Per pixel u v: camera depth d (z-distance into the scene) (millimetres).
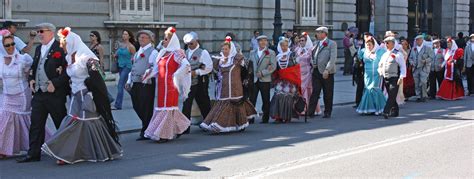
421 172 8133
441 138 10914
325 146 10125
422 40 17484
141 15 20359
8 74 8836
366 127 12375
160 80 10398
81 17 18656
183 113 11359
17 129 8977
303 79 13945
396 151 9641
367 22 34500
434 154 9375
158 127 10359
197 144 10359
